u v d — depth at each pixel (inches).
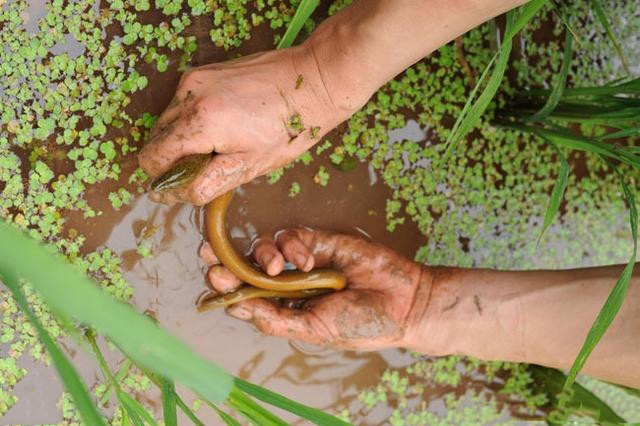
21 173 30.7
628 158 28.9
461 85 34.2
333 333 32.0
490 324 32.2
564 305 31.4
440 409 35.4
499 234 35.3
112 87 31.2
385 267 32.5
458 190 34.7
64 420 32.1
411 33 26.9
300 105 29.1
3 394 31.5
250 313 31.7
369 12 27.2
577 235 36.2
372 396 34.7
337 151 33.3
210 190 28.6
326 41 28.4
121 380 32.2
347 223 33.6
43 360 31.8
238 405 24.5
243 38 32.2
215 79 28.7
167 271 32.2
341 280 32.2
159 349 14.2
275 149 29.4
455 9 26.0
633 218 27.6
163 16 31.4
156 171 29.2
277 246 32.5
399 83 33.6
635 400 37.2
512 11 27.0
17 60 30.4
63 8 30.6
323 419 24.1
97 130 31.2
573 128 35.4
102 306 13.7
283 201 32.9
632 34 36.0
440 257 34.7
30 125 30.7
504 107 34.6
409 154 34.0
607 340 30.8
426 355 35.0
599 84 35.8
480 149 34.7
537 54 34.9
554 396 35.8
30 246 13.7
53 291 13.5
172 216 32.1
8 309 31.2
